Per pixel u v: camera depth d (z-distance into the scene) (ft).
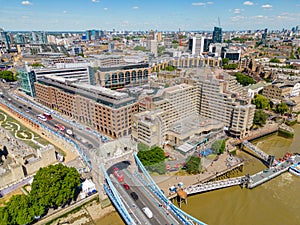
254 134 557.74
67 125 594.65
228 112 538.88
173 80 638.12
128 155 404.36
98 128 560.61
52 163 440.45
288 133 580.30
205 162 433.07
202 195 378.32
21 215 284.41
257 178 406.00
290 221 329.31
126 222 306.14
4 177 370.12
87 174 403.95
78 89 614.75
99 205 357.41
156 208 324.19
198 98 583.17
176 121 506.07
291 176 426.92
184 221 300.20
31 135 559.38
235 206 357.41
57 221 326.03
